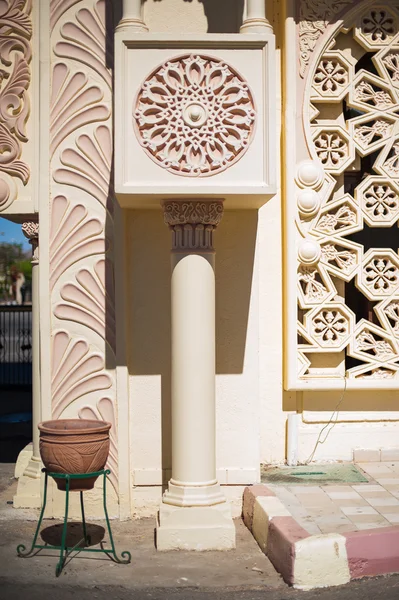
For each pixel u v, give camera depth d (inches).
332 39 292.2
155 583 207.2
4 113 264.8
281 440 295.9
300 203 289.3
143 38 225.6
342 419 295.9
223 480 261.6
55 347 261.3
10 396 617.3
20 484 272.4
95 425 233.0
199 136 227.5
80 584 205.9
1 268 1947.6
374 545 207.9
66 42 259.6
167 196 231.3
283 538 210.1
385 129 297.9
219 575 212.4
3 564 219.8
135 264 262.7
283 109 292.0
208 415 239.6
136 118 227.5
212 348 240.5
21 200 264.7
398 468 287.0
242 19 251.9
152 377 262.8
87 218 259.9
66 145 260.1
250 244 262.5
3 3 264.4
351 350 293.6
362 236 360.2
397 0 294.0
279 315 295.6
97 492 259.6
